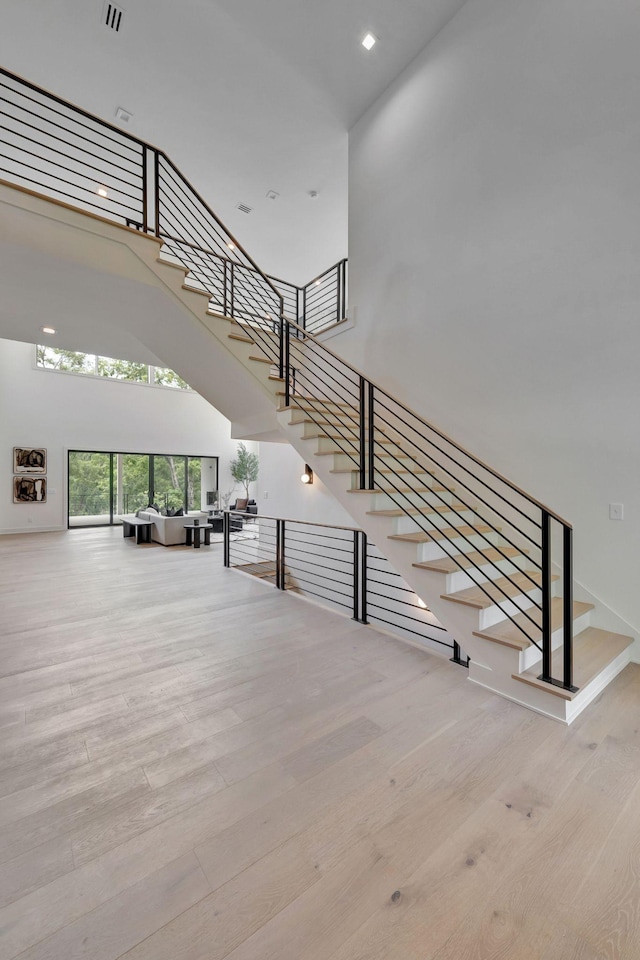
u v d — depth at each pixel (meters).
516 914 1.19
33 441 9.39
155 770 1.76
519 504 3.38
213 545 8.37
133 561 6.38
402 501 3.44
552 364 3.18
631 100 2.76
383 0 3.77
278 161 5.62
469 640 2.54
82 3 3.77
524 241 3.33
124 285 3.49
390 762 1.82
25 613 3.81
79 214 3.17
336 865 1.33
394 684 2.50
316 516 6.02
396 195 4.44
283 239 7.34
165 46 4.15
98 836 1.43
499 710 2.22
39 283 3.46
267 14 3.87
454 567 2.67
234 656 2.89
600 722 2.12
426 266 4.11
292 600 4.25
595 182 2.93
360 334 4.86
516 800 1.61
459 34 3.82
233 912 1.18
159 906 1.20
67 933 1.12
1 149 5.50
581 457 3.03
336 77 4.48
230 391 4.42
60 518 9.76
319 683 2.51
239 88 4.61
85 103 4.76
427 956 1.08
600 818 1.52
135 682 2.52
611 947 1.10
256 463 12.88
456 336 3.84
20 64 4.32
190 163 5.65
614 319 2.85
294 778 1.72
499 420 3.52
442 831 1.46
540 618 2.74
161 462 11.52
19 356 9.23
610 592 2.90
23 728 2.06
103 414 10.35
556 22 3.12
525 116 3.31
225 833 1.45
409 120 4.31
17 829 1.46
